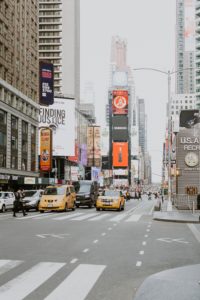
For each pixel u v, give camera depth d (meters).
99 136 148.38
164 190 111.38
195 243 16.17
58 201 37.03
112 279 9.62
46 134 82.38
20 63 71.12
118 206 39.81
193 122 57.16
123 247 14.89
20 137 69.44
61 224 24.14
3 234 18.73
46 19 154.50
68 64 159.88
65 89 159.00
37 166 79.94
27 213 35.69
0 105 59.84
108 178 179.50
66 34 160.88
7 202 38.97
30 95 77.00
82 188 46.84
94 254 13.24
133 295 8.18
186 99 199.00
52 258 12.43
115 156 188.38
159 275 9.19
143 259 12.36
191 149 46.00
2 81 60.53
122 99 191.12
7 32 64.44
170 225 24.42
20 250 13.95
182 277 8.91
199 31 179.88
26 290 8.55
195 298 7.14
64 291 8.50
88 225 23.62
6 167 62.91
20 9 71.31
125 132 188.12
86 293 8.34
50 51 155.00
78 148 130.75
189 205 41.81
